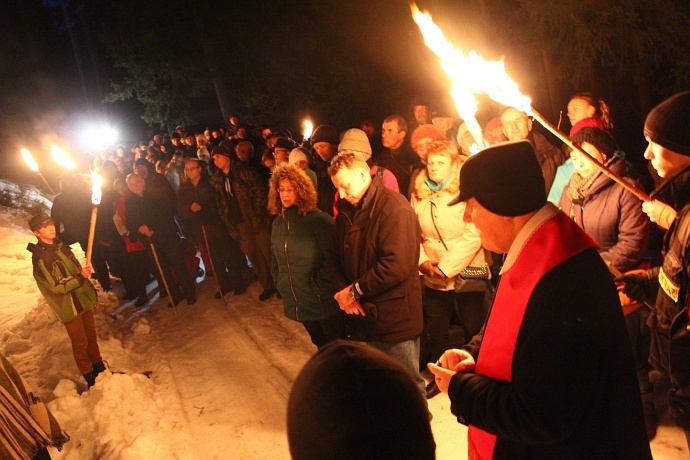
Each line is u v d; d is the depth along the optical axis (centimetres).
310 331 434
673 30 612
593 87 766
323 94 1202
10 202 1523
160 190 711
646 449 158
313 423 89
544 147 424
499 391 160
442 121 505
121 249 807
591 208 308
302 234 407
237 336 579
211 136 1364
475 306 383
